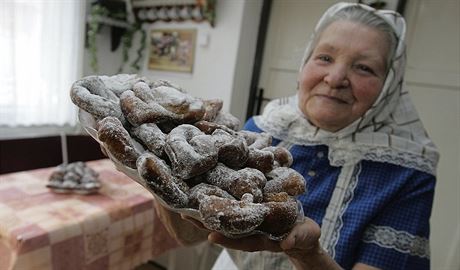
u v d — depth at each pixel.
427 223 0.59
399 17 0.63
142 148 0.37
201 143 0.35
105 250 0.95
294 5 1.61
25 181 1.14
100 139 0.35
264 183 0.37
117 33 1.93
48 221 0.85
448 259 1.29
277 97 1.70
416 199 0.60
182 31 1.77
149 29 1.92
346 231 0.60
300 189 0.39
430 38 1.30
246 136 0.46
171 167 0.35
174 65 1.83
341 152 0.66
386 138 0.65
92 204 1.00
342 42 0.61
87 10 1.81
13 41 1.48
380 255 0.57
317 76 0.64
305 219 0.42
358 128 0.67
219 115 0.47
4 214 0.87
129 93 0.41
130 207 1.02
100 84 0.41
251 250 0.39
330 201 0.64
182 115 0.40
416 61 1.34
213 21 1.64
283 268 0.63
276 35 1.67
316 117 0.66
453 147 1.28
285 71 1.66
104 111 0.38
